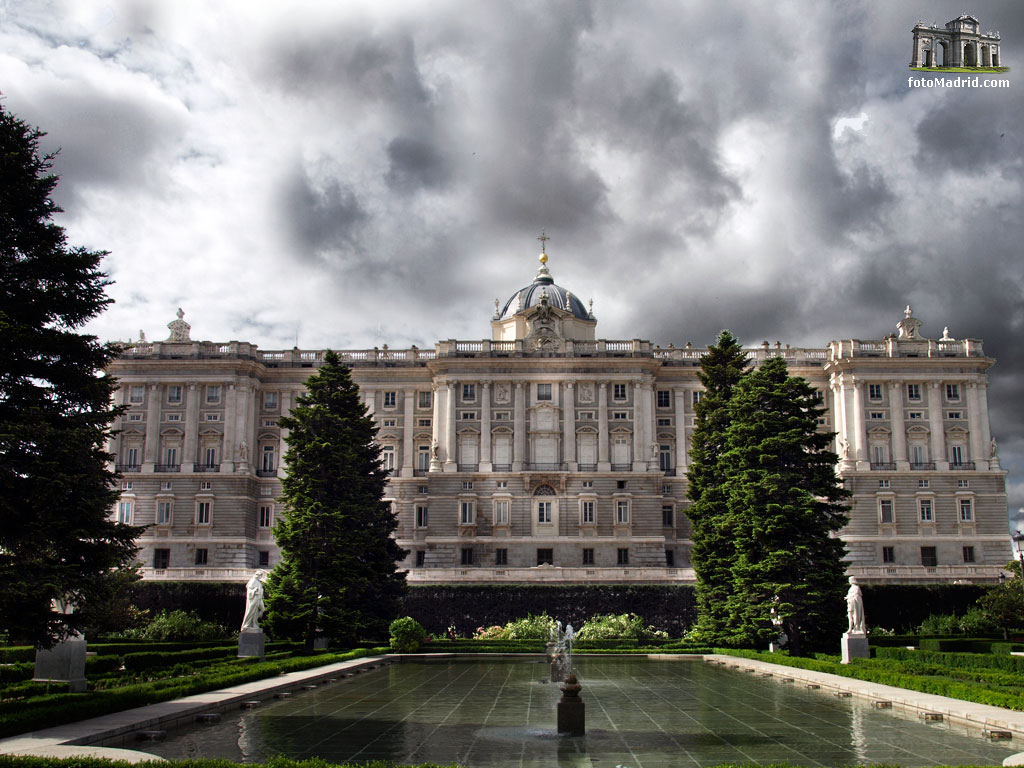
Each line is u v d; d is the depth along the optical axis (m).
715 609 73.31
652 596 94.06
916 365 117.81
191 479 115.56
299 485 73.69
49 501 34.22
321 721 33.38
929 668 47.19
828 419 121.19
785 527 63.75
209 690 39.62
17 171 35.94
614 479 114.38
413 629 72.88
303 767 22.09
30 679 41.44
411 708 37.16
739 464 68.56
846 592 64.19
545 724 32.78
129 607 77.62
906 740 29.41
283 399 122.25
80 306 37.28
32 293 36.06
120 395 118.19
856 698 40.66
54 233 36.91
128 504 115.19
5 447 33.69
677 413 120.56
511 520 112.88
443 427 116.94
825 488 66.88
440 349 118.75
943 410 117.56
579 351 118.56
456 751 27.50
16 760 21.62
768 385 69.62
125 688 36.78
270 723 32.81
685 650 71.56
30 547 34.22
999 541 114.06
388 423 121.25
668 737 30.09
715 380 84.88
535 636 82.00
